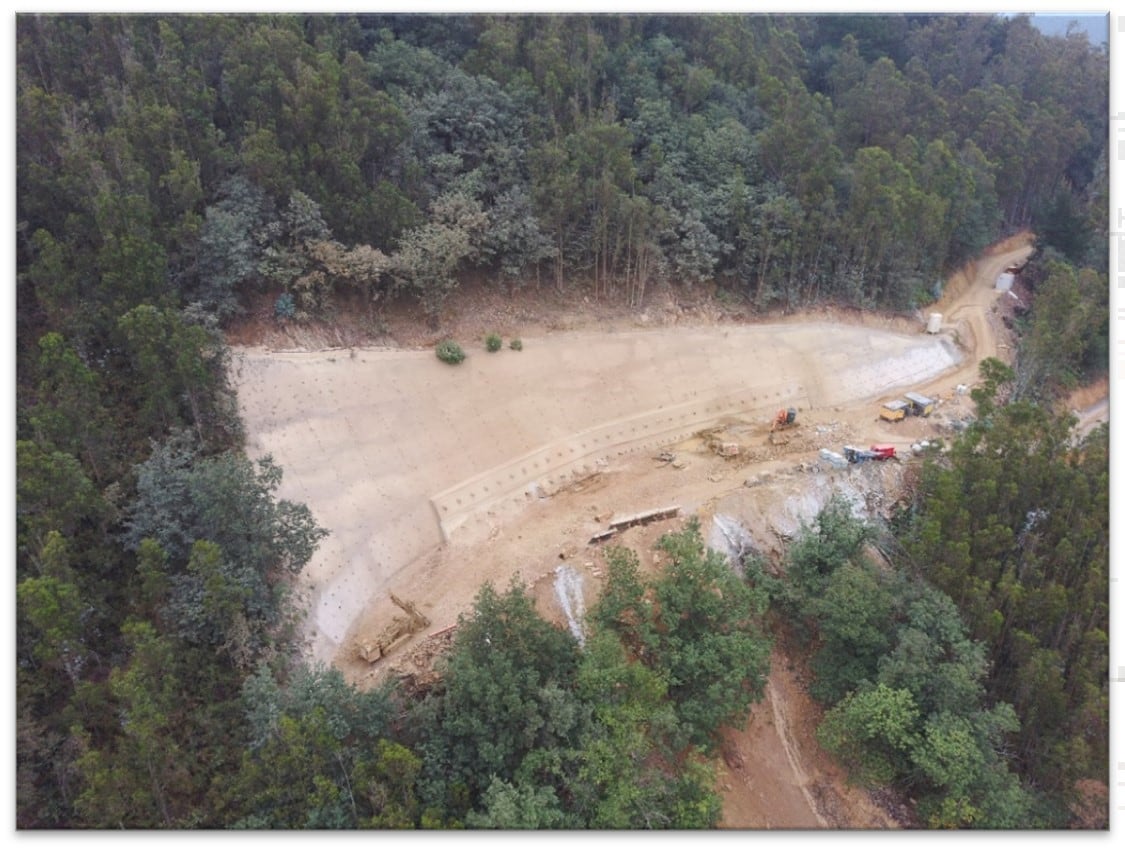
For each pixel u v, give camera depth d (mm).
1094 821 41094
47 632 31344
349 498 49781
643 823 35938
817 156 78062
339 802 32500
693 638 42750
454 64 74750
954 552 45844
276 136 56500
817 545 48406
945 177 83188
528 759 35469
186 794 33031
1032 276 92000
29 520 35156
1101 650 42375
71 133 48281
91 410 40750
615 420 61938
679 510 53094
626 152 68812
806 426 66062
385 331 57938
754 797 42312
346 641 44219
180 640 36688
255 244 54000
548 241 63938
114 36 55844
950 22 115062
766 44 98438
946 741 39406
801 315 75125
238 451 46406
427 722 36406
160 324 43031
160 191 51562
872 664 45000
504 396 59156
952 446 57094
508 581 47312
